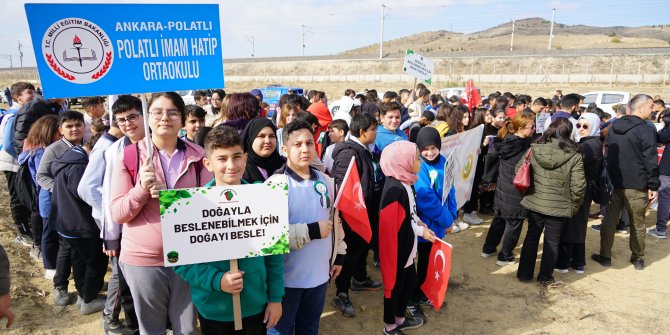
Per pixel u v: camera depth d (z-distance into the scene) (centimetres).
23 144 496
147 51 246
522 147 480
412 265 359
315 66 6812
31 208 480
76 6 225
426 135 378
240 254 224
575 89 3694
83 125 407
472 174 541
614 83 4228
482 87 4147
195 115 438
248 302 237
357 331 379
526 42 10712
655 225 664
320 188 277
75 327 374
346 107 742
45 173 395
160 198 209
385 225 331
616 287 468
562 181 429
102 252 370
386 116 479
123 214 249
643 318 409
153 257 261
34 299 412
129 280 267
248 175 311
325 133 549
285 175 263
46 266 450
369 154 402
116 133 335
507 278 484
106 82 238
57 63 225
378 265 501
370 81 5566
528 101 896
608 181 638
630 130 486
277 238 228
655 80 4178
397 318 372
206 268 226
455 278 482
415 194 375
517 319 404
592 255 541
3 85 4806
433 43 11869
